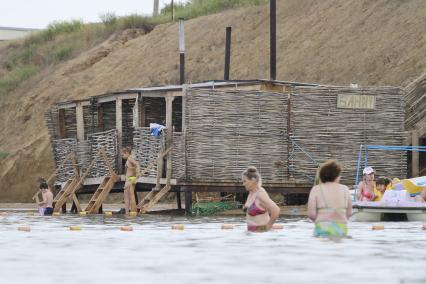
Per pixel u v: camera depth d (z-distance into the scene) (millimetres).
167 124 47062
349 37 72438
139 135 49156
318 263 18266
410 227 31562
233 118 46562
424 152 52219
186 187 46125
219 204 48500
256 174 27781
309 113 47438
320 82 69625
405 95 56281
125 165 49125
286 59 75688
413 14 69375
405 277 16078
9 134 91938
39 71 101125
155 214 47062
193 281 15602
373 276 16188
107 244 23672
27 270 17391
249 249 21531
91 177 52594
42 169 77625
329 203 24312
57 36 109562
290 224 33719
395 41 67500
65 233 28922
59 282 15602
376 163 48031
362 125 48000
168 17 103375
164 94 47594
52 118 57438
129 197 46938
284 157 47156
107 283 15445
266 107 46969
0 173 80500
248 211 27906
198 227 32281
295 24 80250
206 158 46188
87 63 95688
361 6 75438
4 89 99625
